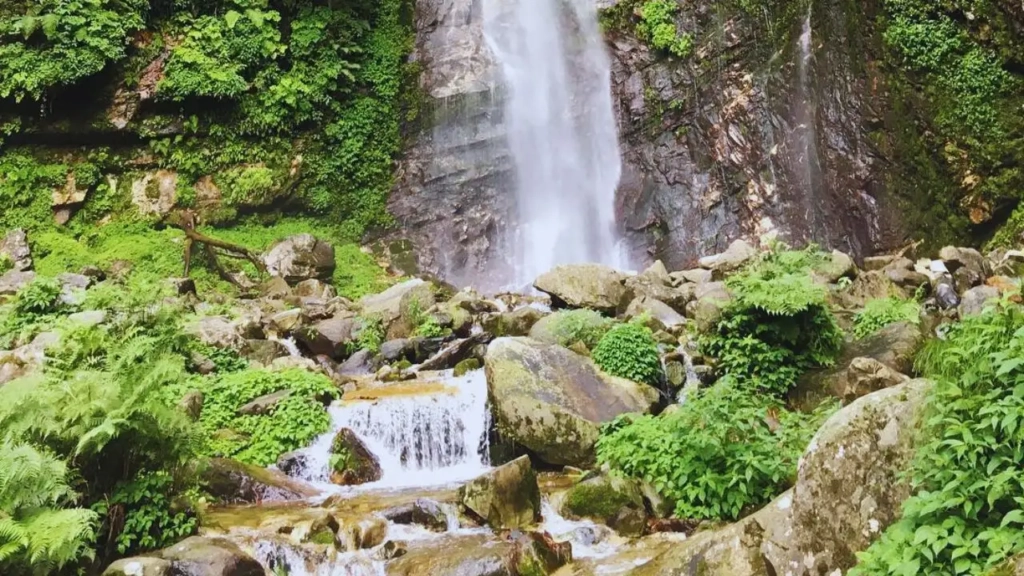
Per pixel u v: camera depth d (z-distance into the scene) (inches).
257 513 300.5
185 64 668.7
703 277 536.7
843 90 686.5
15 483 216.4
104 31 624.7
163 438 262.8
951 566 162.4
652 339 396.2
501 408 350.3
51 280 478.6
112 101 650.2
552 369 366.9
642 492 293.4
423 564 250.2
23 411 239.9
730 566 215.9
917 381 200.2
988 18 658.8
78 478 247.3
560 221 766.5
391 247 732.7
